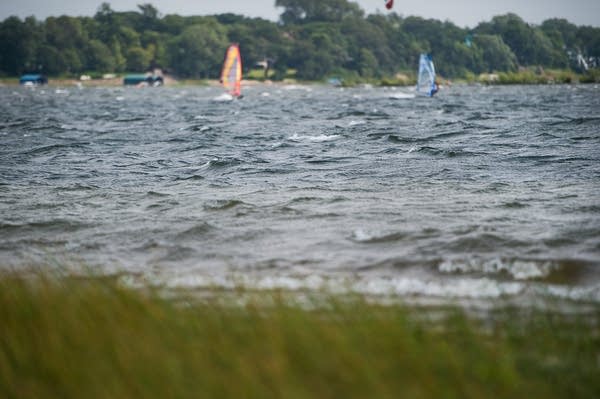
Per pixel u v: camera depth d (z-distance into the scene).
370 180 50.00
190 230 34.53
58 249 32.47
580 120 96.00
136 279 27.02
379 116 121.56
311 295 23.55
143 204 42.09
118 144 79.69
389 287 25.34
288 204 40.38
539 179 48.88
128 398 15.89
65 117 132.62
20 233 35.41
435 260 28.88
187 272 28.36
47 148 75.00
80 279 25.73
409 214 36.91
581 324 20.67
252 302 21.72
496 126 93.94
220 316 20.38
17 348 18.27
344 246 31.33
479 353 18.05
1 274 27.16
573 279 26.55
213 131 94.94
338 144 75.06
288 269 28.44
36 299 21.41
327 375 16.64
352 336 18.41
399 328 18.95
